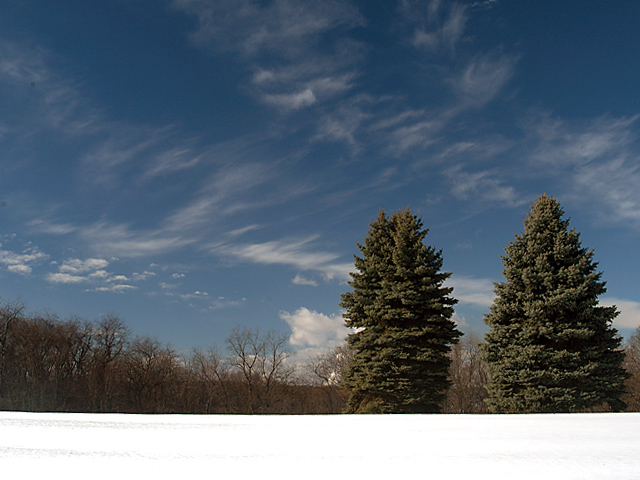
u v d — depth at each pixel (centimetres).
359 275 3222
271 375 6234
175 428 1137
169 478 625
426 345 2864
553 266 2808
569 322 2675
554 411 2578
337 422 1319
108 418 1355
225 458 758
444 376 2897
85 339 5472
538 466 700
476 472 660
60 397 5009
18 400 4819
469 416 1573
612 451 830
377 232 3284
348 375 3098
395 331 2898
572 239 2809
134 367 5881
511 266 2912
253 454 793
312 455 786
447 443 916
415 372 2809
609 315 2639
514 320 2819
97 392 5331
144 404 5859
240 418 1434
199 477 630
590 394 2541
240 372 6256
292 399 6400
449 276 2995
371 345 2989
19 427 1122
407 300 2838
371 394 2958
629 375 2678
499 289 2892
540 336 2709
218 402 6359
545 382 2598
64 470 670
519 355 2692
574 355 2575
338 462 728
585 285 2653
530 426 1227
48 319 5206
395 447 866
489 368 2841
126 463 718
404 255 2989
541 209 2947
